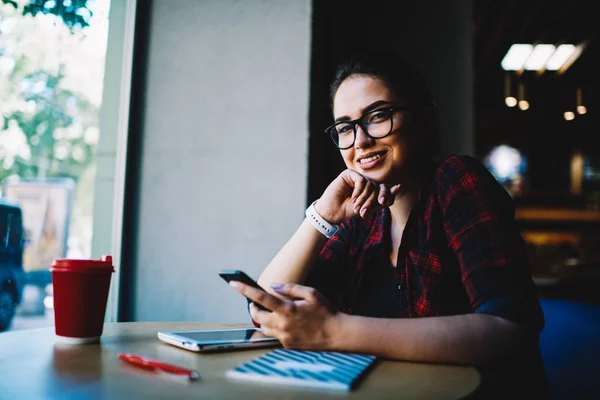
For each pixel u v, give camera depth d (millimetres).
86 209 2047
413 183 1071
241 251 1927
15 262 2025
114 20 2070
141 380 596
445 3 3455
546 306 1260
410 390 567
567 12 4699
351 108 1044
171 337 826
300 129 1931
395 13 3477
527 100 6801
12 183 2014
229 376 617
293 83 1952
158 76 2047
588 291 4664
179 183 1991
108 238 2025
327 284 1121
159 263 1974
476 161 1009
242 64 1996
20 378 601
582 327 1159
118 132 2023
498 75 6562
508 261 820
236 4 2021
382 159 1033
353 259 1147
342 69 1077
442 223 995
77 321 811
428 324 724
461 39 3424
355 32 3453
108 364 678
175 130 2016
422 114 1071
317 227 1067
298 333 751
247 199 1942
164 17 2068
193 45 2035
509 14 4527
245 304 1900
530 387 795
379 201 998
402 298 1021
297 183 1914
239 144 1967
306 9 1968
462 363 697
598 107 6879
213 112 1996
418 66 3439
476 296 813
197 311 1930
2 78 1999
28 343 824
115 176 2020
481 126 7789
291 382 585
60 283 808
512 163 7840
